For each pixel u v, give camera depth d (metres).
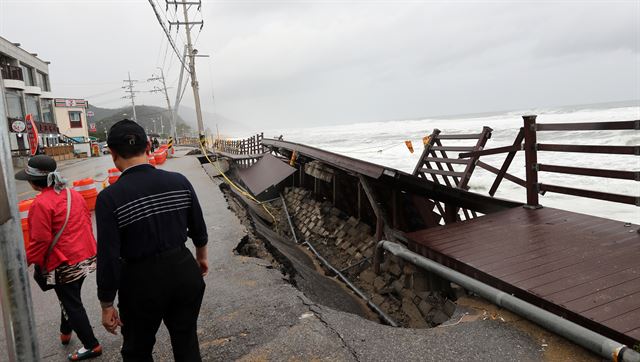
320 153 10.02
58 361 3.63
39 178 3.30
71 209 3.40
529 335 3.35
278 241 9.88
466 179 7.77
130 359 2.39
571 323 3.10
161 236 2.28
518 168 22.31
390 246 5.81
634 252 4.35
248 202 13.69
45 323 4.40
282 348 3.48
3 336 4.20
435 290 5.57
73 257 3.39
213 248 6.70
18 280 1.73
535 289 3.66
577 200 15.64
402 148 42.97
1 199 1.62
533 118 6.27
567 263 4.21
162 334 3.88
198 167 20.22
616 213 13.77
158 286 2.26
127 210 2.19
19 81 33.47
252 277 5.28
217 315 4.20
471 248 4.90
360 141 64.06
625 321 3.03
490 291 3.83
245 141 29.58
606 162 20.94
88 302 4.83
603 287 3.61
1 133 1.64
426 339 3.44
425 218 8.09
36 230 3.20
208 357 3.44
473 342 3.33
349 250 9.47
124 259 2.29
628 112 64.44
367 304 6.66
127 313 2.31
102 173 20.45
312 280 7.03
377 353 3.29
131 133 2.32
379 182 7.91
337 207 11.93
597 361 2.91
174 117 52.41
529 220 5.85
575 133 34.97
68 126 55.16
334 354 3.33
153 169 2.40
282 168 14.43
